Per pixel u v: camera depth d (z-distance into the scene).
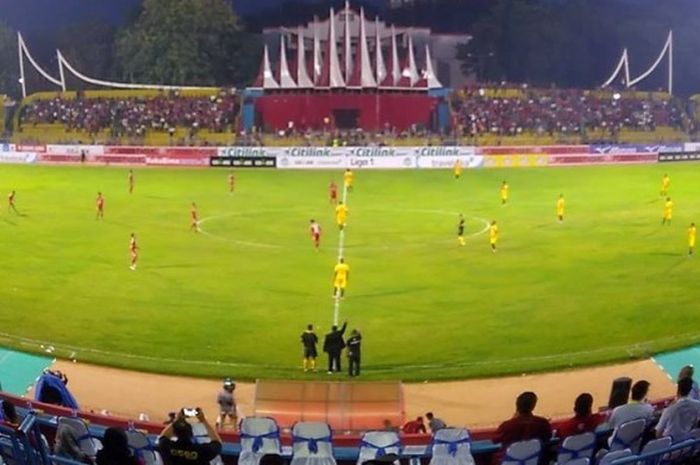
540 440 14.56
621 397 20.66
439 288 43.09
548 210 64.69
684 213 62.75
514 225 59.09
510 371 31.44
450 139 99.88
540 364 32.09
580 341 34.88
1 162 91.69
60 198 69.38
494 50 131.75
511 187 76.19
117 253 50.47
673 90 136.88
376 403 25.27
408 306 40.00
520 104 110.00
